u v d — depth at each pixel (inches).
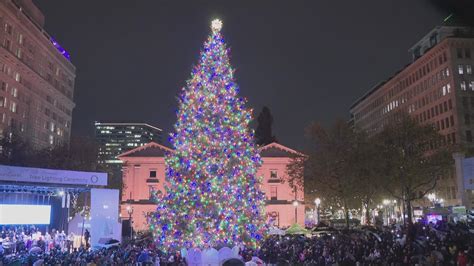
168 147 3486.7
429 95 4072.3
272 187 3415.4
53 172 1471.5
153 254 1177.4
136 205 3346.5
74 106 5177.2
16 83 3735.2
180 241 1099.9
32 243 1451.8
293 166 2573.8
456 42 3720.5
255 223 1133.7
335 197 2368.4
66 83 4938.5
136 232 2672.2
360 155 2188.7
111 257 1055.6
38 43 4165.8
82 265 994.7
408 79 4510.3
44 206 1533.0
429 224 1676.9
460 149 2268.7
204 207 1083.9
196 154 1112.8
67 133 4928.6
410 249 1098.1
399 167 2135.8
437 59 3932.1
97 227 1485.0
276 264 1270.9
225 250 1082.1
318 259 1157.7
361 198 2357.3
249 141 1187.3
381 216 3607.3
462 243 1125.1
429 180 2262.6
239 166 1125.7
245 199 1114.7
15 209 1429.6
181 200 1099.3
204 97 1156.5
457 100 3624.5
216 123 1142.3
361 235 1461.6
